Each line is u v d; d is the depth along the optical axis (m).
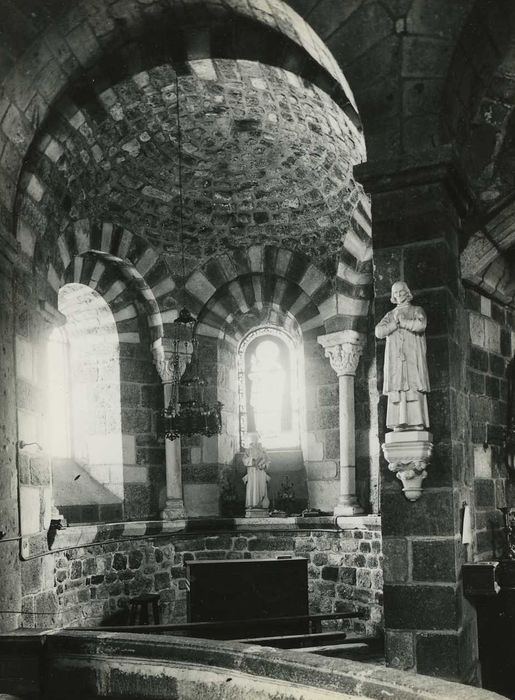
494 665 7.63
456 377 7.14
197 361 13.21
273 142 11.36
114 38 8.87
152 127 10.70
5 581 7.92
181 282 12.80
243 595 10.55
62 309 12.40
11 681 6.75
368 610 11.61
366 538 11.82
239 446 13.91
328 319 12.48
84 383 12.63
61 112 9.34
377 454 12.21
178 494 12.59
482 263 7.93
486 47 7.18
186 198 12.24
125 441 12.34
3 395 8.12
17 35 7.87
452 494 6.68
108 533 11.34
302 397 13.35
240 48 9.01
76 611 10.56
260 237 12.82
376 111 7.08
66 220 10.59
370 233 11.29
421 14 6.95
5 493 8.04
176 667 6.06
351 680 4.95
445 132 7.09
